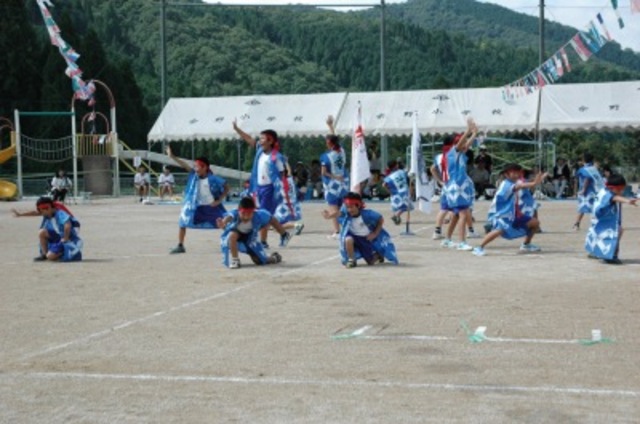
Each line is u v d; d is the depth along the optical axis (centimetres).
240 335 797
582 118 3366
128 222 2412
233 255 1279
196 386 624
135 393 608
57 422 547
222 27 12562
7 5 6456
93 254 1515
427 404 571
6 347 760
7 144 6028
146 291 1070
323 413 555
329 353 720
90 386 628
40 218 2695
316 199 3728
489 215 1481
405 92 3675
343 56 13838
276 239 1762
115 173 4422
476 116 3488
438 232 1700
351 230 1277
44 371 672
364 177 1758
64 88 6231
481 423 530
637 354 703
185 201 1498
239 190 4081
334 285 1096
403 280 1132
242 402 583
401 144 5684
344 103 3700
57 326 853
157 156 4909
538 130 3391
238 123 3719
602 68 9875
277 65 12419
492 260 1350
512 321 844
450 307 925
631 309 903
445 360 690
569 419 536
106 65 6469
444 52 14425
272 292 1048
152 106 8831
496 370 655
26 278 1201
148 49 11375
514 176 1444
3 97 6228
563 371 650
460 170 1525
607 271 1209
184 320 875
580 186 1928
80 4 11312
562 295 997
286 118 3700
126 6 12238
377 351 725
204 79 11044
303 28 14462
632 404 565
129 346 757
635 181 6181
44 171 5812
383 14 4341
